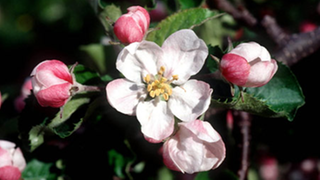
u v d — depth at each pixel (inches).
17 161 10.2
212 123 11.5
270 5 14.4
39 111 10.3
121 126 11.0
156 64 9.8
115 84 9.6
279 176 14.1
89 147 11.1
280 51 12.1
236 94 10.4
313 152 12.4
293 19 14.6
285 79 10.6
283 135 12.3
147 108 9.7
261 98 10.6
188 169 9.3
